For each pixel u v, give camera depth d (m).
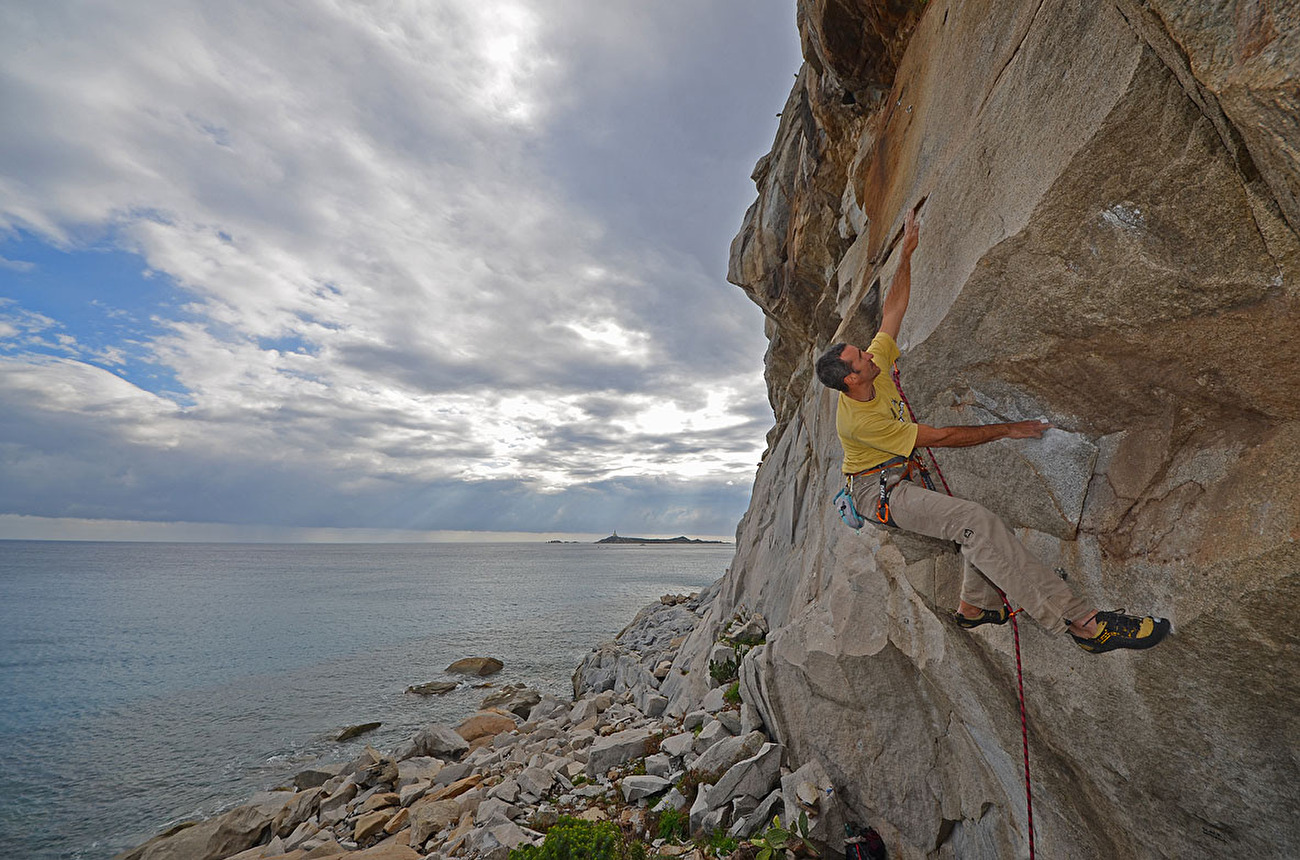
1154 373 2.59
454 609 52.84
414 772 12.37
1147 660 2.71
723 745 7.64
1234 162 1.99
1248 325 2.17
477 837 7.58
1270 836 2.66
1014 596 2.87
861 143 8.12
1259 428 2.34
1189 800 2.93
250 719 21.14
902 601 5.43
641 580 89.56
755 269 14.87
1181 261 2.25
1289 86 1.59
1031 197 2.66
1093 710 3.12
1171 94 2.08
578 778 8.98
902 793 5.89
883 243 5.27
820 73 8.40
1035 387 3.12
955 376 3.57
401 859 7.72
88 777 16.25
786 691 7.24
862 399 3.41
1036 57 2.79
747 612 13.86
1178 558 2.51
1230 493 2.35
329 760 17.02
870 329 4.98
